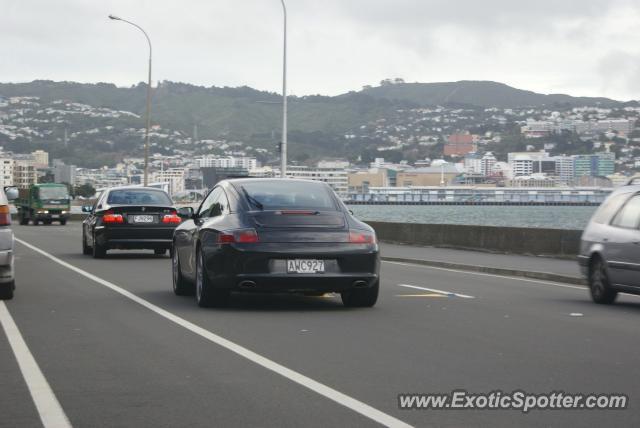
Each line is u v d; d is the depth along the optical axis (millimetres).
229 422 8227
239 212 16516
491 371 10625
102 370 10641
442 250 38688
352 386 9750
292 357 11508
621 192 19109
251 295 19281
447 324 14750
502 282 23891
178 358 11430
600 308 17594
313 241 16047
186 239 18328
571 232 32812
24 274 24672
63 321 14906
